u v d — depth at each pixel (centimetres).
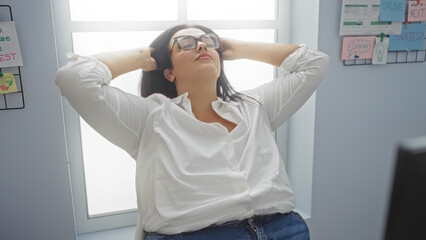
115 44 121
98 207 132
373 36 135
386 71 143
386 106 146
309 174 139
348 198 147
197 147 86
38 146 107
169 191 82
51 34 102
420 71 150
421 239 30
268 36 140
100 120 82
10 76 100
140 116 88
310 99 135
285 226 87
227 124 95
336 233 148
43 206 111
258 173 89
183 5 125
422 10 141
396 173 29
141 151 87
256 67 140
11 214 109
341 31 129
